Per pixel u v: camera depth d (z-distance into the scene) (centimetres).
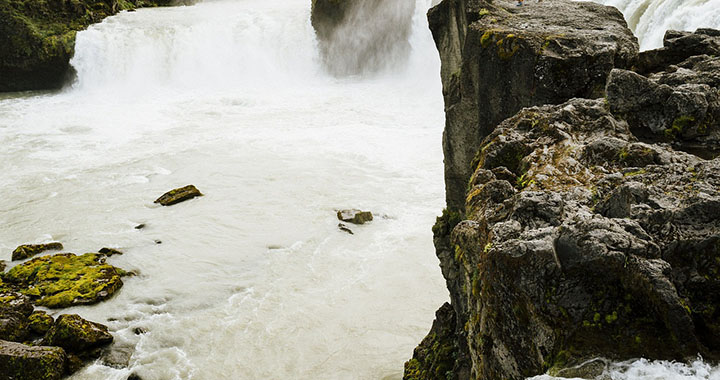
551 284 329
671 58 677
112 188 1827
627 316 317
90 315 1186
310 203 1638
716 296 321
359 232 1470
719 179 374
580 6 820
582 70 656
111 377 1034
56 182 1889
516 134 530
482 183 483
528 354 342
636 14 1912
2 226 1605
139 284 1291
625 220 346
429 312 1167
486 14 798
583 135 506
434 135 2162
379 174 1823
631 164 443
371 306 1189
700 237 330
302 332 1123
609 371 306
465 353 669
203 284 1278
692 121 511
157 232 1518
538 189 430
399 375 1002
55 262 1362
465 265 447
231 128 2378
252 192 1730
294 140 2175
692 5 1684
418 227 1480
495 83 721
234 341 1108
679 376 294
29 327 1139
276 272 1316
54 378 1016
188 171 1925
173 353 1084
